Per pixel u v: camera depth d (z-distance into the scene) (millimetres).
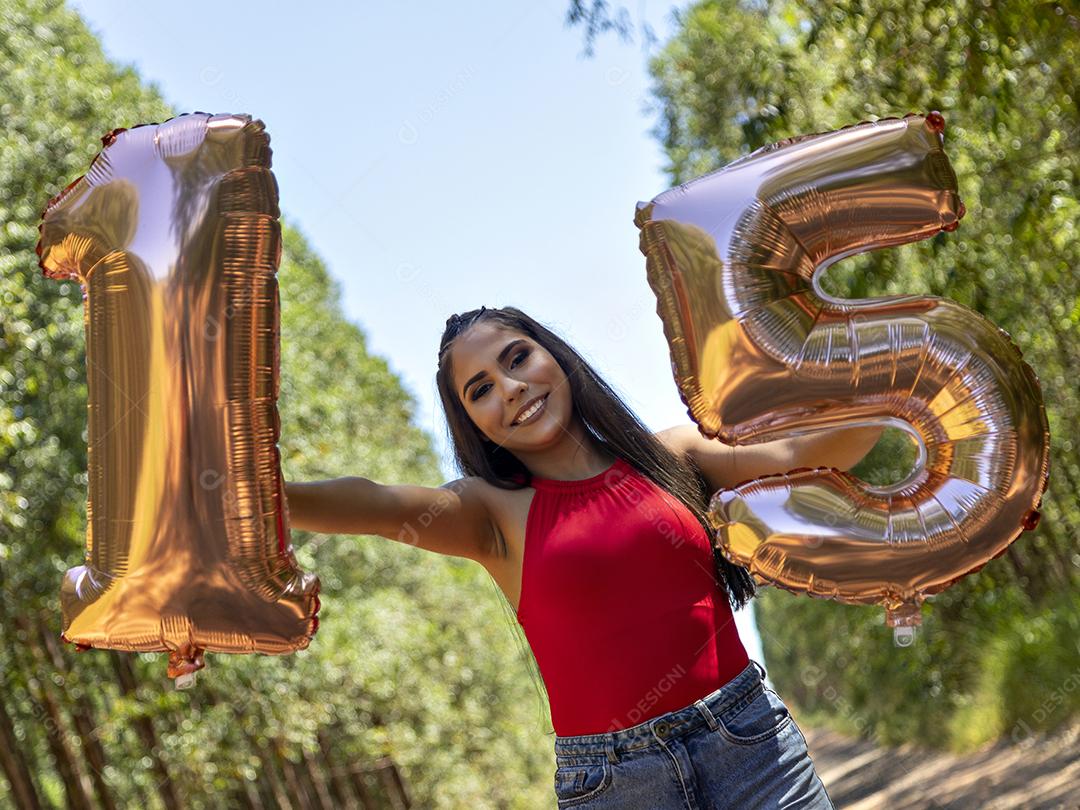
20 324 9586
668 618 2686
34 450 10602
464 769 19891
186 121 2922
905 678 19891
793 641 33719
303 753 18547
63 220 2867
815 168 2840
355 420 22250
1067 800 9484
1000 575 15992
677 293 2811
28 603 11016
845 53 7094
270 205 2863
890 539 2732
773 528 2727
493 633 23766
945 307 2824
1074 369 11000
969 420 2764
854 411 2805
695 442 3074
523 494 2873
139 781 13711
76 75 11562
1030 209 7004
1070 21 5594
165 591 2662
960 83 6285
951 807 11539
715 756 2639
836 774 24281
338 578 16812
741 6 8992
